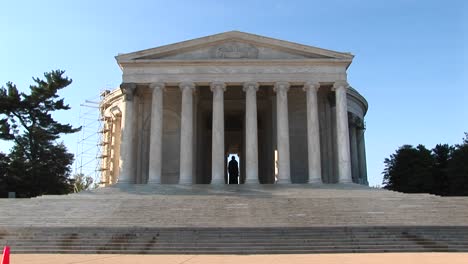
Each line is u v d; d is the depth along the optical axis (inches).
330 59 2009.1
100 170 2748.5
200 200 1504.7
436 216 1322.6
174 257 922.7
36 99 2479.1
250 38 2043.6
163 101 2212.1
